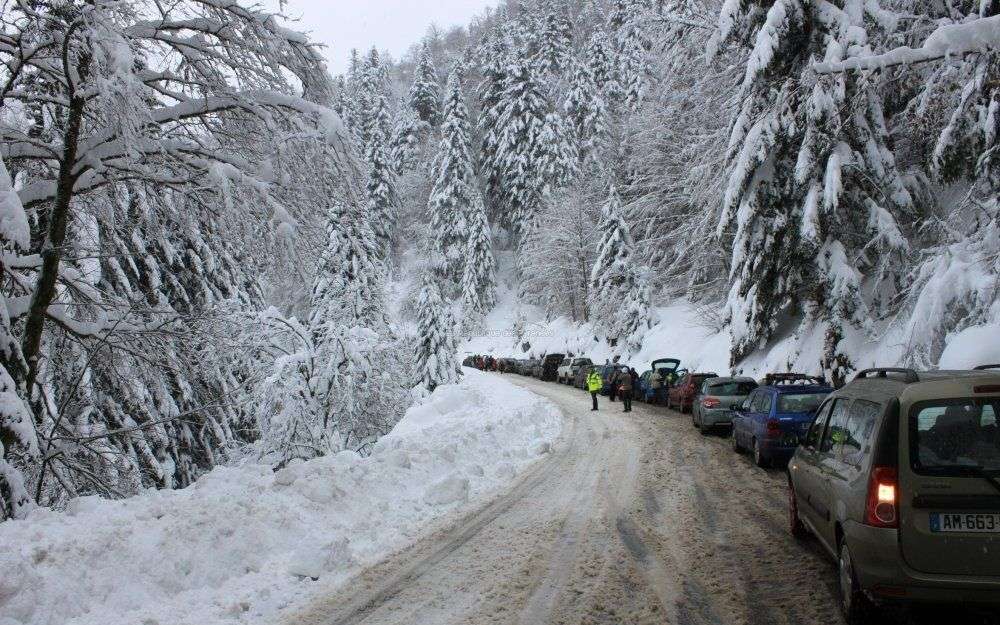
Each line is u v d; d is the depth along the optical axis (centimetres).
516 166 6506
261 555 622
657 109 3384
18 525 581
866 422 465
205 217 970
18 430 671
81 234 979
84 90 752
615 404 2502
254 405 1317
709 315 2969
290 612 502
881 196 1691
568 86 7038
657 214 3712
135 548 556
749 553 615
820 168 1741
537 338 5666
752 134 1780
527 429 1636
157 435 1120
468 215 6662
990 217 1219
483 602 507
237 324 1226
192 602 523
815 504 557
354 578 577
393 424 1542
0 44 779
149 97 727
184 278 1383
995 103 1088
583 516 781
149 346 981
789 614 465
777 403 1094
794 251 1884
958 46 863
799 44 1728
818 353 1836
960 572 382
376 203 5378
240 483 775
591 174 5369
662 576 555
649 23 2645
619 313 3897
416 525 761
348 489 820
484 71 7512
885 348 1564
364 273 2330
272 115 899
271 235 873
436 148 7506
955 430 406
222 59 876
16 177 921
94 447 952
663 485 962
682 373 2486
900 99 1717
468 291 6462
